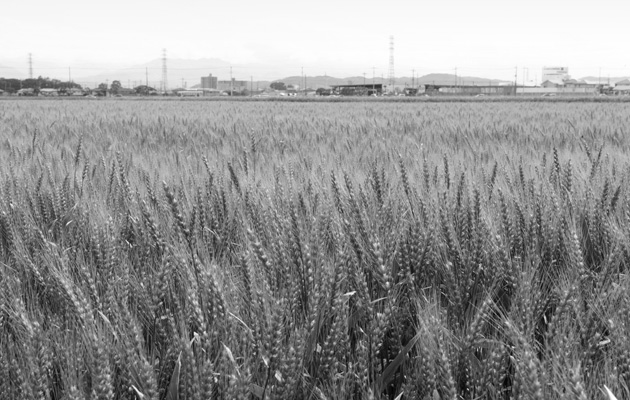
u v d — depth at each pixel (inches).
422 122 702.5
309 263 104.2
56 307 109.0
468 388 87.2
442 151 344.5
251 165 249.4
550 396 75.6
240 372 82.7
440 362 81.3
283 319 92.0
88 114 980.6
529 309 94.6
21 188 184.4
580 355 86.7
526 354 74.1
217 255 133.1
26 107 1412.4
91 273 118.8
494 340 90.7
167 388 87.7
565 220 138.6
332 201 153.3
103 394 75.6
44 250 122.8
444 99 3149.6
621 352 86.6
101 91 6437.0
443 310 102.4
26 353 80.6
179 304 101.3
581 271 109.0
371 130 564.4
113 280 105.9
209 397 75.1
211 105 1761.8
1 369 80.5
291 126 606.2
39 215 159.0
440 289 114.2
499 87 6771.7
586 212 153.8
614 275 113.5
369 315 100.1
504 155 298.4
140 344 82.9
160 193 187.2
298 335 83.9
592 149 337.4
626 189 181.5
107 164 269.4
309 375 88.4
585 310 103.5
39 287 118.7
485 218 138.7
